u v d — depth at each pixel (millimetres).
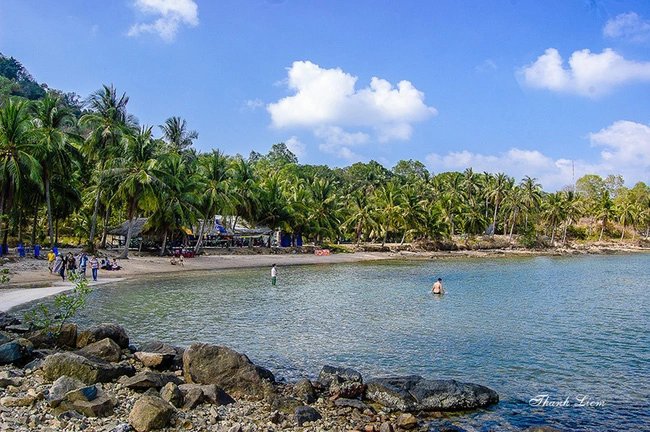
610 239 138375
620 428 12883
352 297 35688
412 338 22500
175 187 60031
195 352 15023
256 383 14406
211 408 12352
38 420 10211
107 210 63531
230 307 30016
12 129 43656
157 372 15172
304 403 13578
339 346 20875
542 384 16281
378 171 163875
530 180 118875
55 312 25922
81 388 11398
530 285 45750
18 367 14859
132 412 10695
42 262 45719
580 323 26562
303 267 62906
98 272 46125
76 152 52500
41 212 70625
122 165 54375
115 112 58875
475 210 121438
